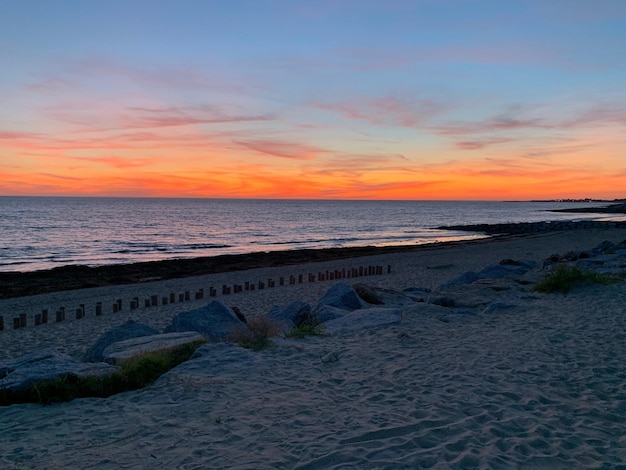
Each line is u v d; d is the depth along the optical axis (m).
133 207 133.75
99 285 21.38
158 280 22.98
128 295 19.12
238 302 16.89
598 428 4.54
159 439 4.51
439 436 4.38
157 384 6.22
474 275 17.27
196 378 6.34
